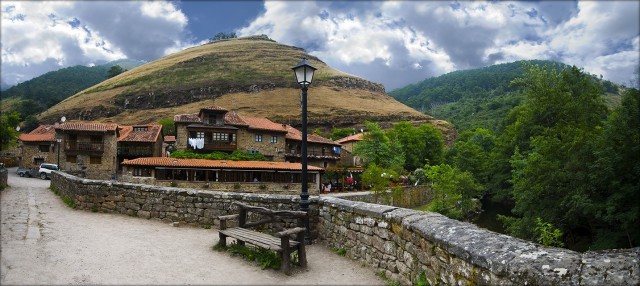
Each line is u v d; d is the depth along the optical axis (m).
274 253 6.25
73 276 5.19
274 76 127.50
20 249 6.41
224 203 9.24
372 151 51.19
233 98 112.81
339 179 46.12
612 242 18.62
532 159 23.78
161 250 6.88
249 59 142.38
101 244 7.14
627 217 17.34
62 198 15.21
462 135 79.69
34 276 5.07
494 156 42.31
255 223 7.36
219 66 132.75
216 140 47.94
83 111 100.50
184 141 46.84
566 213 20.78
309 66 8.03
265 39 184.62
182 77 122.25
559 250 3.16
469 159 46.56
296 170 37.12
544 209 22.14
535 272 2.93
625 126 19.11
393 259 5.46
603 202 18.95
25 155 47.38
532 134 36.78
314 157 54.91
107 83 124.06
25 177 38.81
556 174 21.27
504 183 40.69
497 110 124.44
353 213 6.76
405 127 66.88
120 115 101.75
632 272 2.56
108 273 5.40
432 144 66.62
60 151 42.97
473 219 37.00
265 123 53.44
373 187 41.59
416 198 42.41
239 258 6.50
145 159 33.31
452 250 3.96
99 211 11.52
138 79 120.44
